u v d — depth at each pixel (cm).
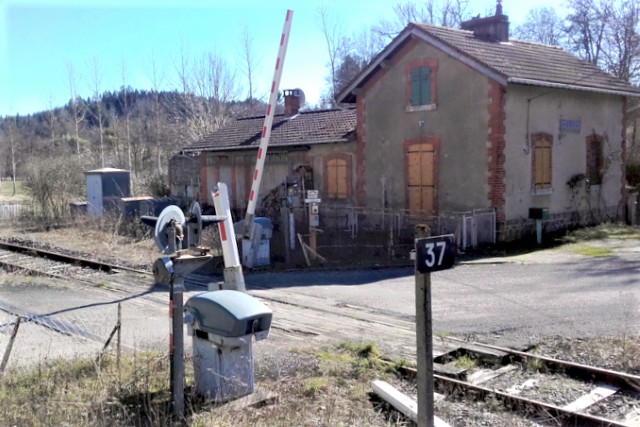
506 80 1670
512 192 1783
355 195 2114
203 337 614
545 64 1989
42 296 1181
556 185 1942
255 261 1490
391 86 1983
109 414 568
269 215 2244
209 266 1464
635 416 612
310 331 912
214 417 567
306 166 2256
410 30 1877
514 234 1791
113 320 977
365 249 1709
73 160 3128
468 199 1808
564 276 1274
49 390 624
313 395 644
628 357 753
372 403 643
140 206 2370
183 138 4041
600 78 2103
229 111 4416
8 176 6103
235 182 2544
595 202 2105
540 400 656
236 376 612
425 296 451
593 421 583
